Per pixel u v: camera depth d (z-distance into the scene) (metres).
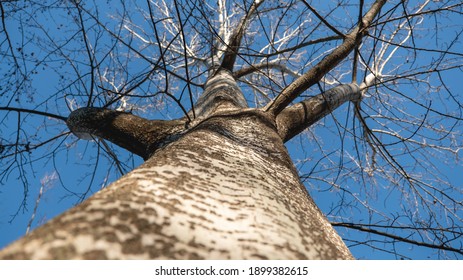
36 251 0.55
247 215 0.94
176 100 2.72
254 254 0.77
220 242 0.77
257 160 1.62
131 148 2.93
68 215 0.67
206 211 0.88
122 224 0.69
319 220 1.29
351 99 4.02
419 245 2.96
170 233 0.72
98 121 2.99
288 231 0.95
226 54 4.60
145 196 0.83
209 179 1.11
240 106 3.30
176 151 1.35
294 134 3.30
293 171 1.82
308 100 3.48
